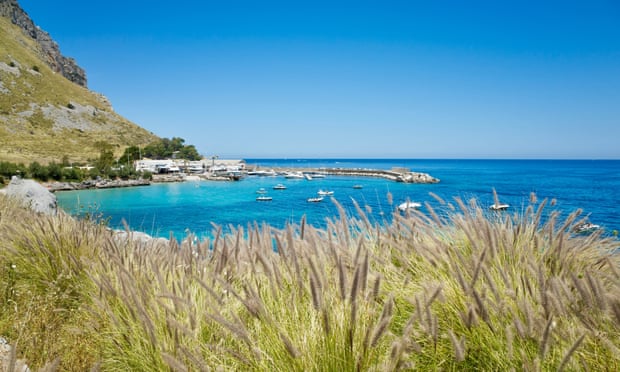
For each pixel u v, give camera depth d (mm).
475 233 3189
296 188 87000
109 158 104562
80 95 194375
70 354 2859
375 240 3504
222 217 39719
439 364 2191
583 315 2012
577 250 3135
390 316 1872
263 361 2121
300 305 2455
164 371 2289
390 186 80312
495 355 2111
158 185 97000
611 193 44969
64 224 4957
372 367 1894
